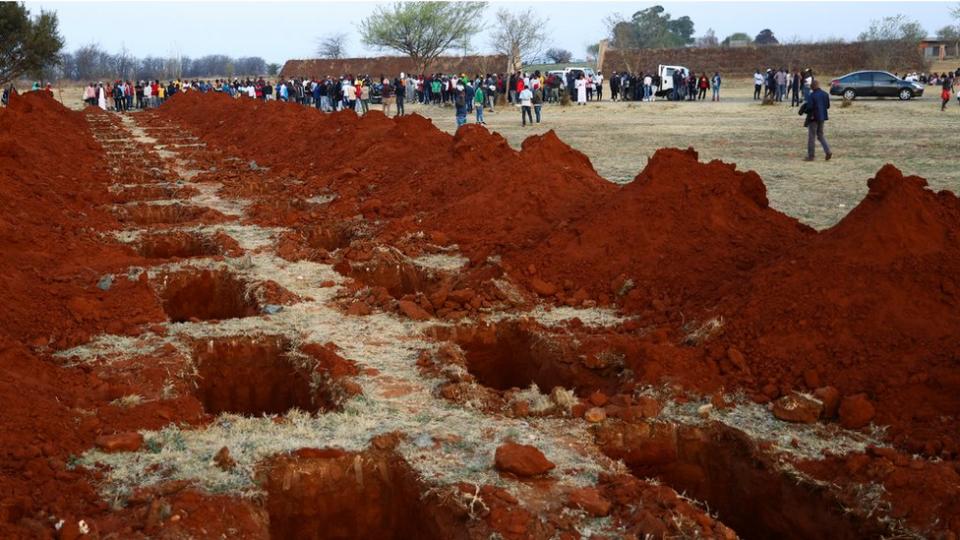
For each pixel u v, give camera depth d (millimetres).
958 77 41656
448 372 6168
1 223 9156
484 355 7312
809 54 61125
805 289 6348
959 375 5262
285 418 5516
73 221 11227
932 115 29734
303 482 4867
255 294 8195
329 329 7203
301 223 11820
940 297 5984
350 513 4945
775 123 28094
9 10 44625
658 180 8914
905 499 4422
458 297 7832
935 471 4535
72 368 6141
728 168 9023
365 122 18438
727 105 38344
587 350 6668
